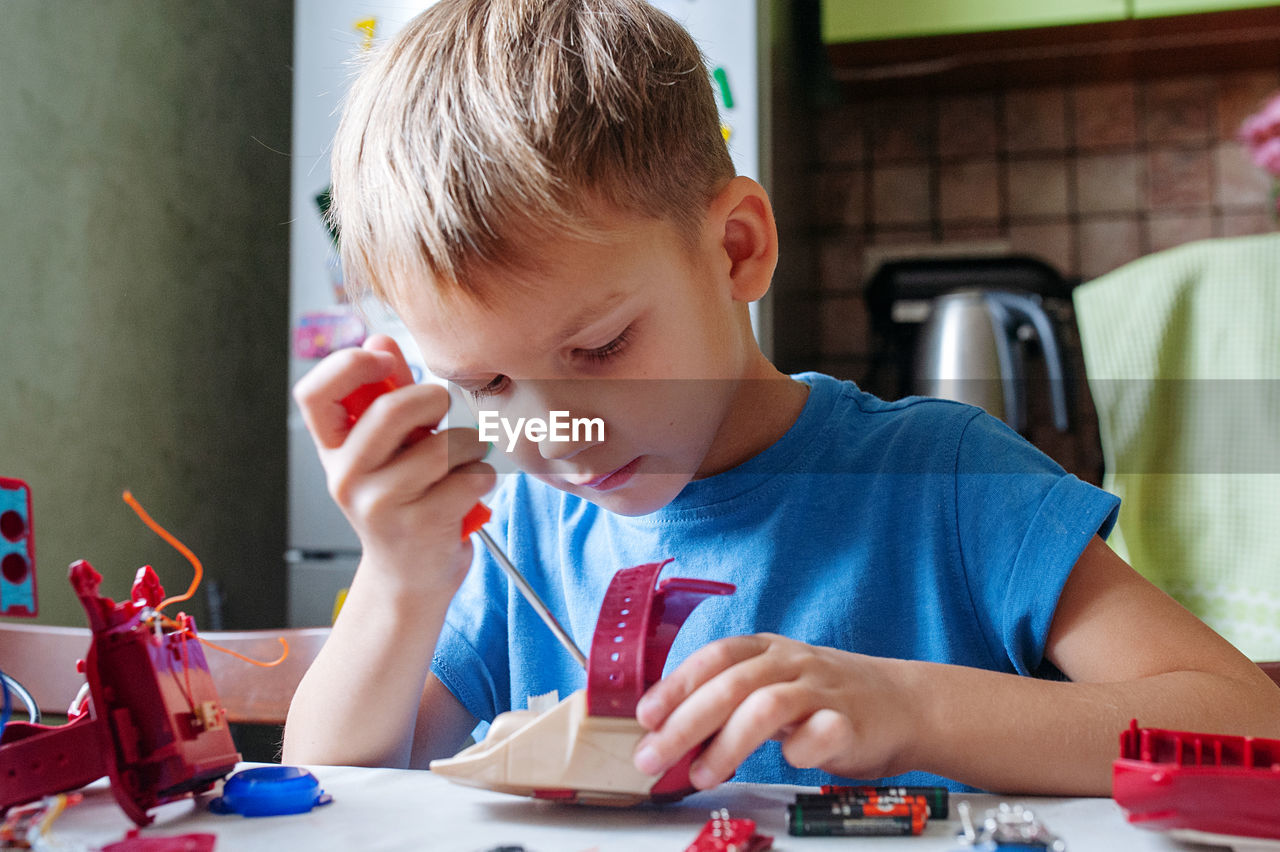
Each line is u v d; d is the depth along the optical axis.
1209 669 0.62
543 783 0.49
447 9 0.71
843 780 0.75
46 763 0.50
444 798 0.53
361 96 0.70
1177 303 1.40
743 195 0.74
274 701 0.89
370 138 0.67
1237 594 1.29
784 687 0.50
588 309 0.61
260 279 2.23
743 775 0.77
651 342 0.64
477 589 0.90
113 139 1.83
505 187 0.60
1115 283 1.44
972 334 1.96
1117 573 0.69
